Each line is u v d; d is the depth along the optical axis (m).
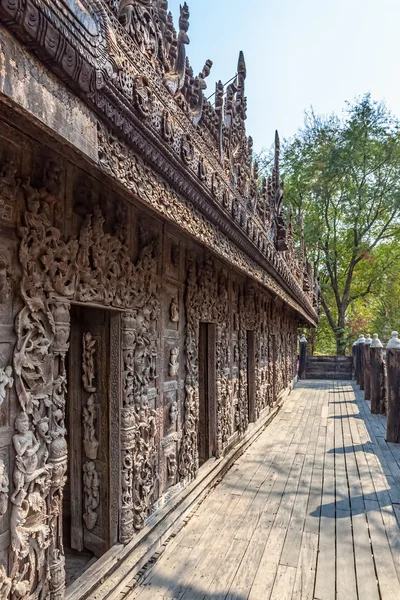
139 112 2.00
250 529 3.74
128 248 3.06
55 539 2.17
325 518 4.02
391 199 20.89
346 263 24.62
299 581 2.96
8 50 1.20
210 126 3.58
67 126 1.50
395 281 24.12
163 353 3.70
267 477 5.18
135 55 2.11
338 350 22.52
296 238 22.20
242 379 6.55
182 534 3.61
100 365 3.05
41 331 2.10
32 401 2.04
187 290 4.21
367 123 21.47
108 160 1.84
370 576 3.05
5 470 1.90
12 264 1.98
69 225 2.39
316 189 22.03
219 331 5.31
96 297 2.57
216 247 3.67
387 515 4.11
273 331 9.97
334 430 7.98
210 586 2.86
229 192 4.00
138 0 2.17
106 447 3.01
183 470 4.07
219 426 5.28
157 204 2.40
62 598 2.19
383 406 9.66
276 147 7.17
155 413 3.47
